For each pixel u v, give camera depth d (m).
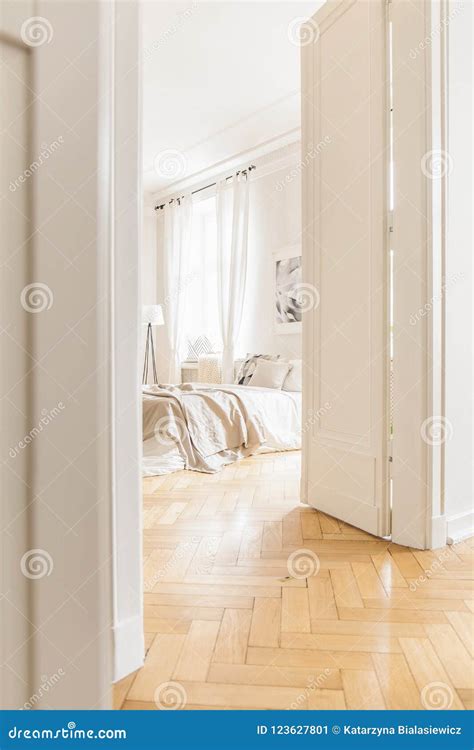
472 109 2.46
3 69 0.55
